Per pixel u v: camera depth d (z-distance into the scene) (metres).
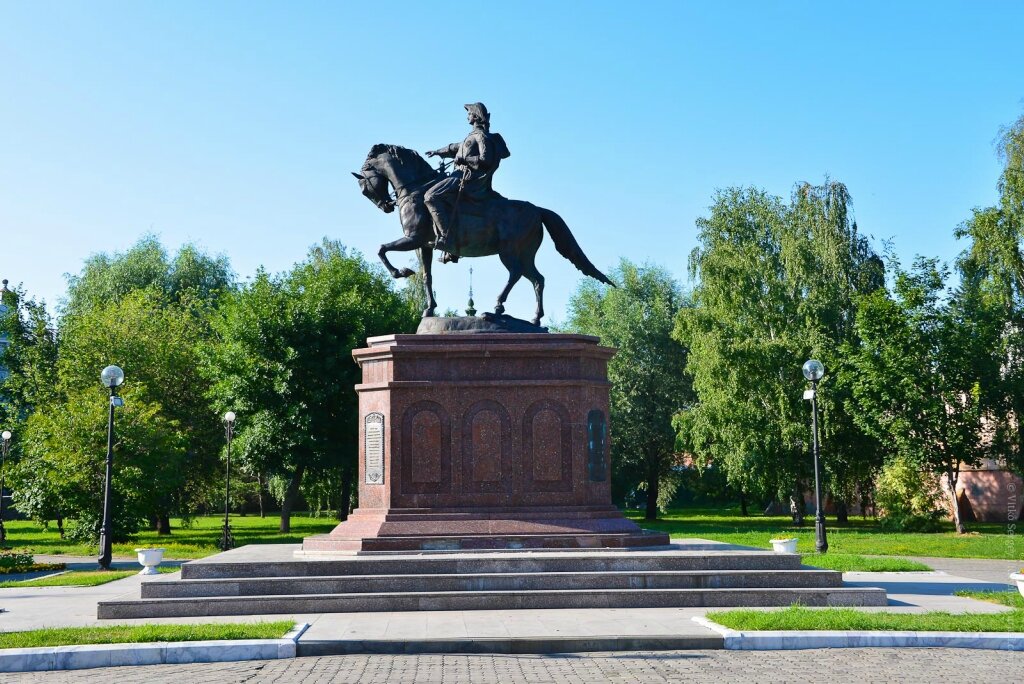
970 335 37.16
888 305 37.72
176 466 35.94
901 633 11.29
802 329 42.03
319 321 41.19
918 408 37.25
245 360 40.66
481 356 16.22
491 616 12.97
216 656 10.77
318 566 14.37
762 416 42.34
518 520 15.62
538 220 17.66
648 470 55.41
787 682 9.22
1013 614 12.64
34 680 9.78
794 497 44.97
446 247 16.92
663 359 53.84
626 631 11.61
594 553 15.06
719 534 34.38
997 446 37.47
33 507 34.62
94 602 16.72
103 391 35.81
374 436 16.28
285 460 41.00
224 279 61.12
